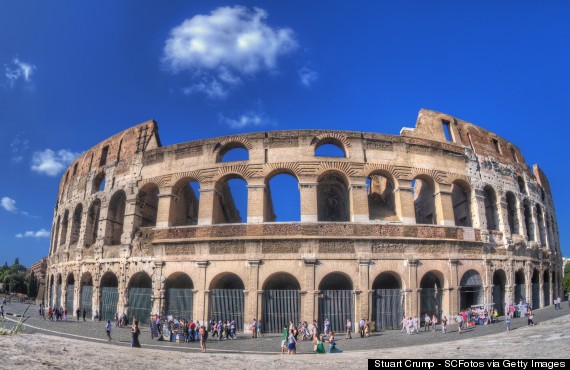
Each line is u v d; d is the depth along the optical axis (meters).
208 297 41.88
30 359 13.55
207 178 46.03
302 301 40.25
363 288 40.84
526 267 51.50
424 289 43.62
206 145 47.34
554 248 64.12
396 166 46.03
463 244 45.62
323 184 50.09
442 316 43.31
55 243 67.00
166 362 17.94
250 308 40.47
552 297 58.91
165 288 43.94
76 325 45.94
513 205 54.56
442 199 46.72
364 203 43.81
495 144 56.97
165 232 45.31
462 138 52.12
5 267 175.75
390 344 34.22
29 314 61.25
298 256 41.28
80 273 52.94
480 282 45.75
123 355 18.42
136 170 50.47
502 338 31.20
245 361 21.17
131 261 46.62
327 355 28.20
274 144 45.88
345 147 46.06
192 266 43.00
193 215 56.34
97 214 57.47
